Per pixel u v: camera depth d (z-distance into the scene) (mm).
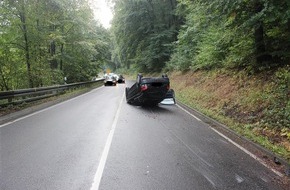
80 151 6582
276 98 9445
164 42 37531
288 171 5527
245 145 7395
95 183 4832
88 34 31672
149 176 5168
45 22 21344
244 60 13883
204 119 11250
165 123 10312
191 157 6309
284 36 11594
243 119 9820
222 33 15234
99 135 8180
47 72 21938
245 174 5371
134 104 15641
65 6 23219
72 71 33000
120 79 45625
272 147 6777
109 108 14141
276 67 11453
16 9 18938
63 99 18312
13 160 5910
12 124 9586
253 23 10602
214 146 7262
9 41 19672
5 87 21656
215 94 14547
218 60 17812
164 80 13531
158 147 7055
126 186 4738
